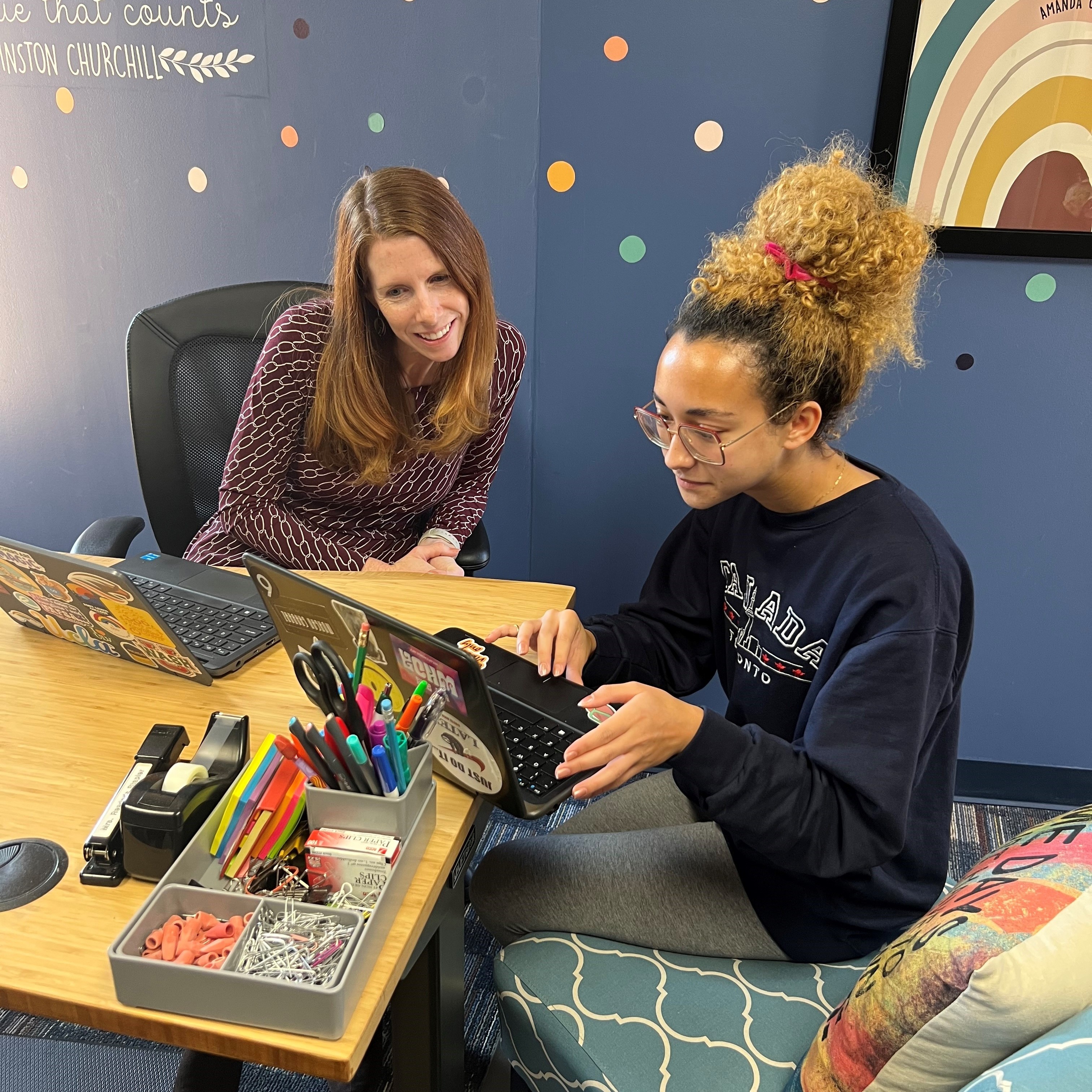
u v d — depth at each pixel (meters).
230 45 1.79
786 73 1.61
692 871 1.04
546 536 2.05
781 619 1.01
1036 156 1.57
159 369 1.62
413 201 1.34
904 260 0.88
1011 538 1.84
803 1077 0.80
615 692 0.85
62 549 2.40
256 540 1.52
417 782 0.74
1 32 1.88
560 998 0.92
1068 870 0.70
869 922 0.97
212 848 0.73
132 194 1.97
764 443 0.90
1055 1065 0.56
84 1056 1.17
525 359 1.78
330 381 1.45
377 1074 1.27
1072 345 1.68
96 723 0.95
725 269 0.89
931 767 0.99
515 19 1.66
